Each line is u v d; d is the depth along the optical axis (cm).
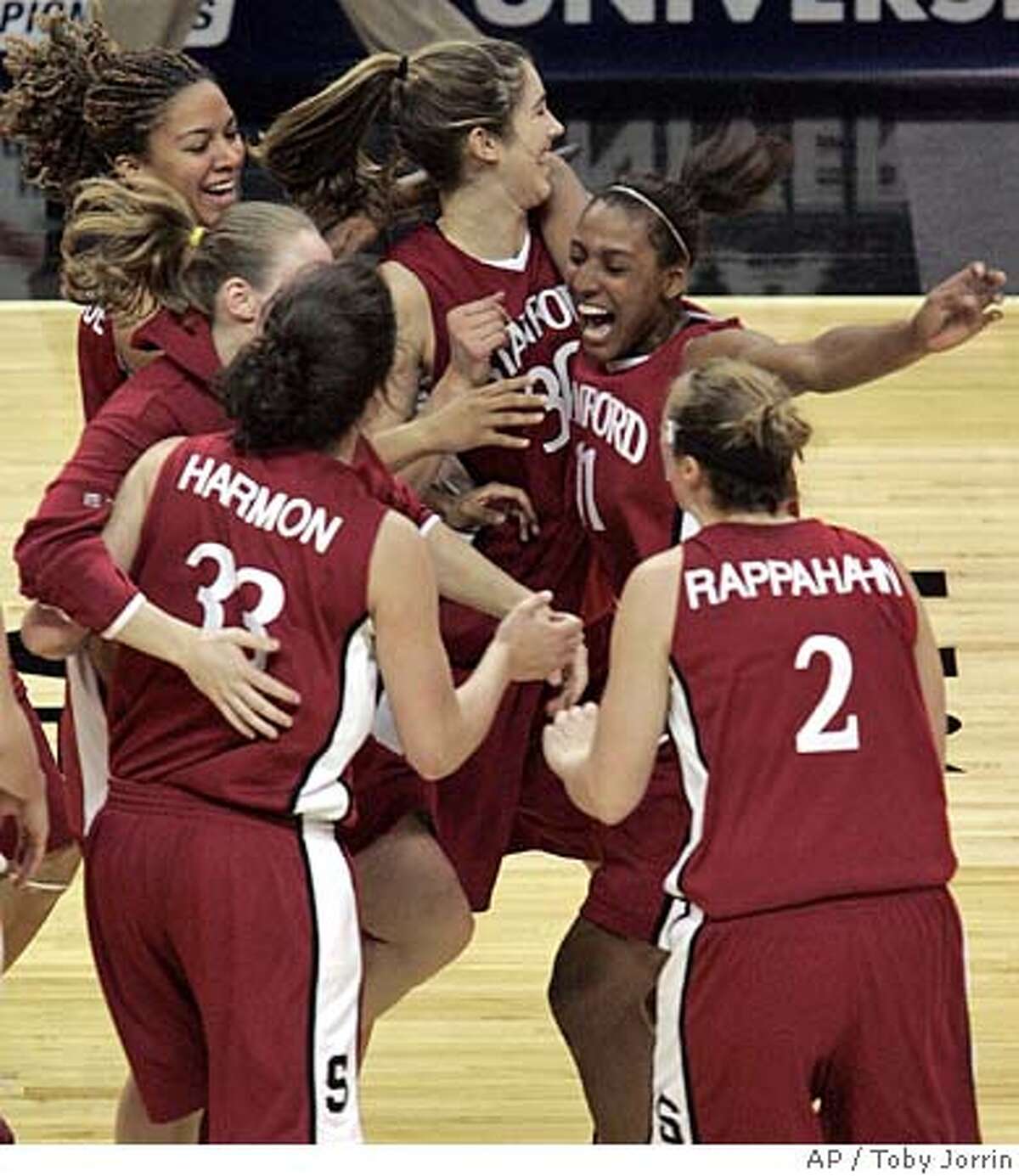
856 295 2866
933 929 1020
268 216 1125
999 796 1769
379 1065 1430
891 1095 1020
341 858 1045
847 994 1005
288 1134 1018
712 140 1273
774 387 1043
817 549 1037
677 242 1229
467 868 1288
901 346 1184
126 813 1046
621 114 3519
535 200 1291
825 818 1009
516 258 1302
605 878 1230
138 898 1041
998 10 3656
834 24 3662
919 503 2302
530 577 1313
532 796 1322
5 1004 1507
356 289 1035
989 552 2192
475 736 1063
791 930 1002
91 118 1291
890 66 3662
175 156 1288
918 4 3659
